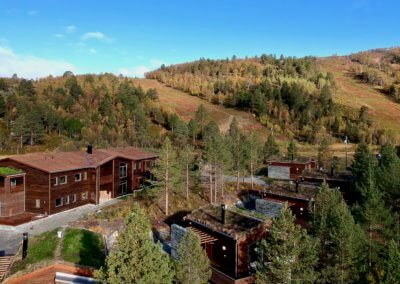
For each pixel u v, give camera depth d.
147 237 16.05
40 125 100.38
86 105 137.88
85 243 30.66
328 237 23.48
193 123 108.00
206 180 61.66
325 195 27.00
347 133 118.75
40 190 42.22
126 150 61.12
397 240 27.06
